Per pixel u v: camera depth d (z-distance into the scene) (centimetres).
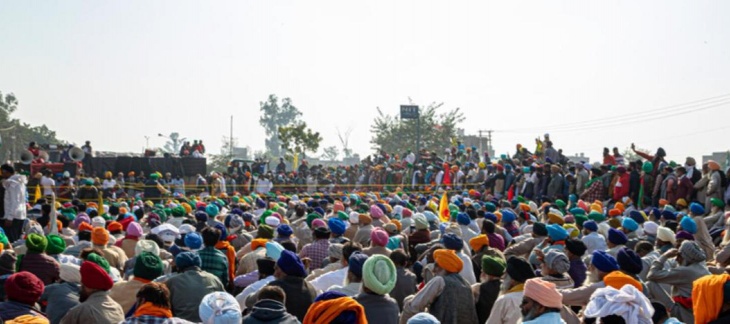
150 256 838
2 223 1648
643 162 2339
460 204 2070
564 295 792
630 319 612
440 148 6475
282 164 4219
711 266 1138
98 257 812
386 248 1069
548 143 3180
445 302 819
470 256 1170
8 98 9919
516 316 749
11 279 686
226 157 8162
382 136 6756
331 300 624
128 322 619
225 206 2292
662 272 932
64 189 3173
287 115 14788
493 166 3066
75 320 708
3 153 8456
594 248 1296
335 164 9119
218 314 638
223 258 996
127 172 3625
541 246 1123
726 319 637
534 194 2611
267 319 649
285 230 1186
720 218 1783
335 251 1068
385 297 769
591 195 2403
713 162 2038
